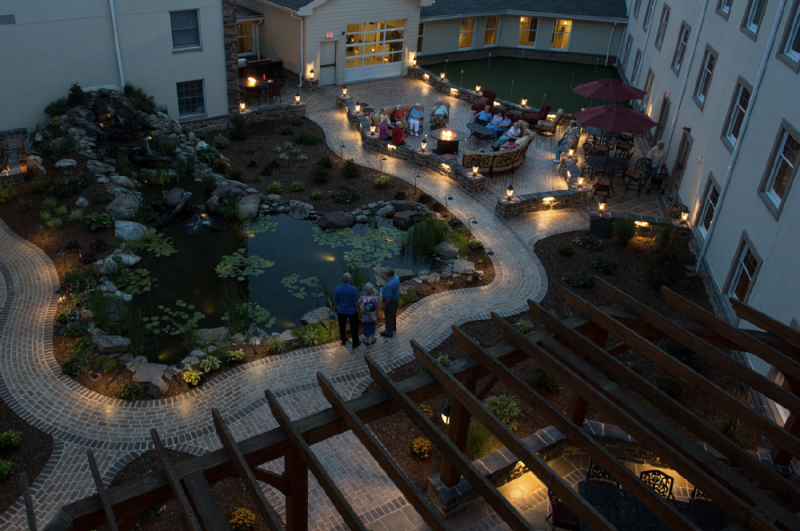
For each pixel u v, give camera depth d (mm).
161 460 5625
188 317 14211
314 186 20719
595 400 6621
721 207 16078
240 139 23812
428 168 22344
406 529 8812
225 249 17172
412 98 29234
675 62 23188
